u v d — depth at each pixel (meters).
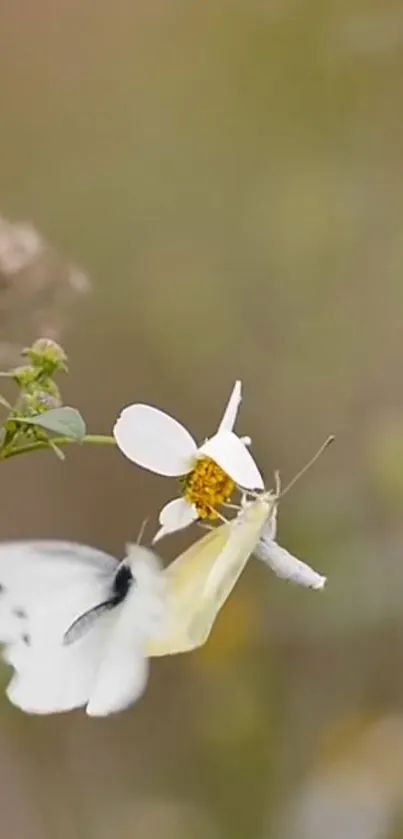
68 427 0.47
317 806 0.63
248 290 0.69
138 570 0.46
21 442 0.49
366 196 0.69
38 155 0.72
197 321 0.68
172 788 0.65
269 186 0.70
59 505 0.69
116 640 0.46
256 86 0.71
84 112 0.73
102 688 0.46
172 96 0.72
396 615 0.64
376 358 0.68
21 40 0.73
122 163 0.72
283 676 0.65
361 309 0.68
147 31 0.73
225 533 0.48
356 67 0.69
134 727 0.65
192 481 0.49
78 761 0.65
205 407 0.68
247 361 0.69
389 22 0.67
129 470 0.69
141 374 0.69
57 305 0.55
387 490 0.64
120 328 0.69
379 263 0.68
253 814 0.64
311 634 0.65
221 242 0.70
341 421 0.68
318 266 0.69
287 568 0.49
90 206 0.71
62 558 0.46
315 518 0.64
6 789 0.64
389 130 0.69
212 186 0.70
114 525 0.69
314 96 0.69
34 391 0.48
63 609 0.46
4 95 0.72
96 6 0.73
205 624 0.48
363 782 0.63
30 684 0.46
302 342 0.68
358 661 0.65
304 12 0.68
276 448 0.68
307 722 0.65
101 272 0.69
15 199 0.71
